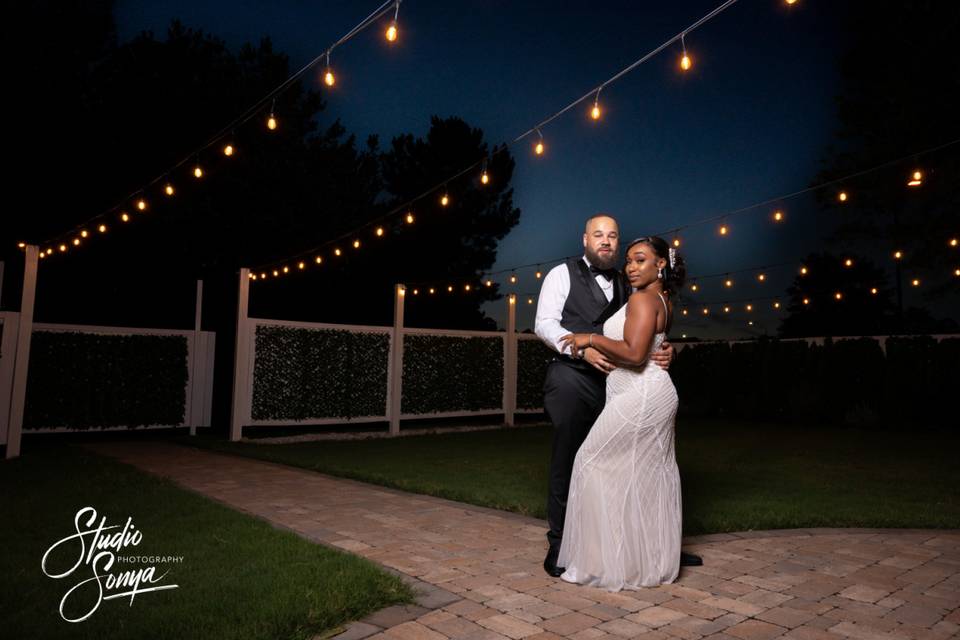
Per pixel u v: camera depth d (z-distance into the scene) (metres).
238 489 5.41
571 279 3.46
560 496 3.28
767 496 5.14
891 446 8.93
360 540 3.72
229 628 2.29
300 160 18.97
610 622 2.49
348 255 19.97
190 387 10.49
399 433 11.33
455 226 22.22
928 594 2.85
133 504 4.52
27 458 7.26
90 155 15.56
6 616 2.46
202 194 17.06
